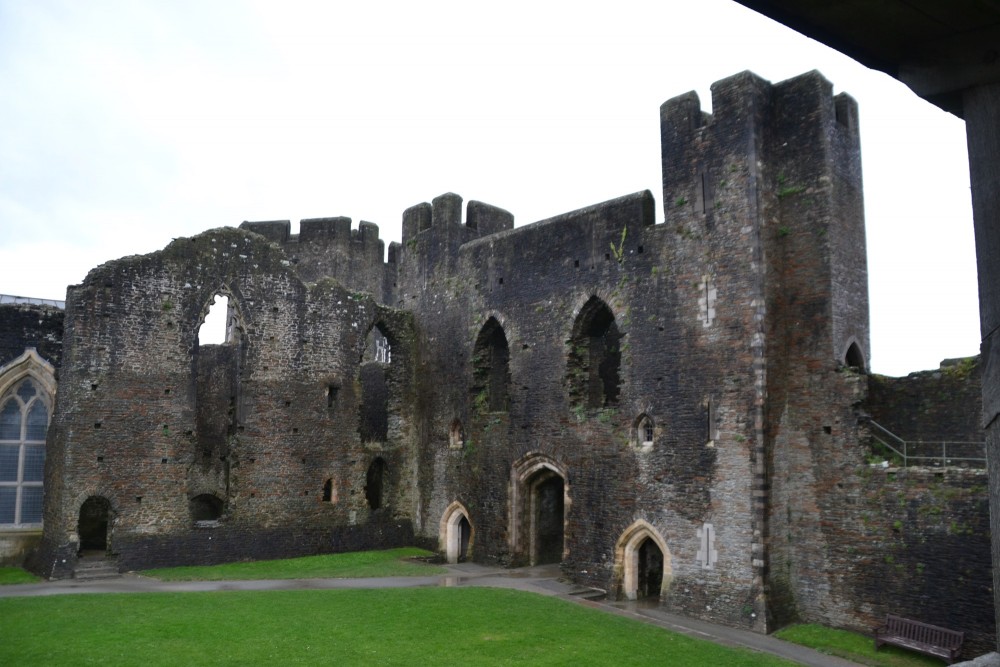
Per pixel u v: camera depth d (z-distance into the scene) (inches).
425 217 1289.4
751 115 844.6
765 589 781.3
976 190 185.3
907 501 740.0
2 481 1061.8
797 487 818.8
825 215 824.9
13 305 1081.4
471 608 788.0
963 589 693.9
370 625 708.0
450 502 1164.5
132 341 1013.8
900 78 191.5
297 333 1143.6
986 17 168.2
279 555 1088.8
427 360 1238.9
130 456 997.2
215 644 631.8
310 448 1135.6
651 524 889.5
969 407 768.3
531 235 1080.8
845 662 687.1
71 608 741.3
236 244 1108.5
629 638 705.0
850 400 789.9
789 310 841.5
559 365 1021.2
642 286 930.1
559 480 1132.5
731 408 828.0
